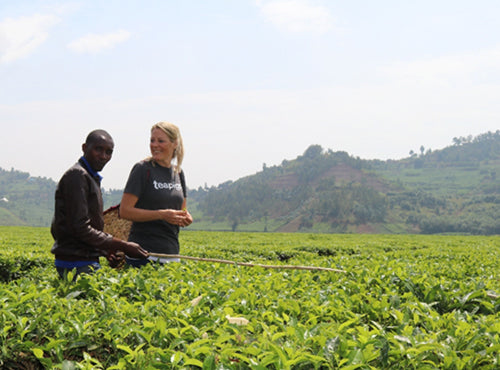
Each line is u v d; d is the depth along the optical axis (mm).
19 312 3633
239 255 13945
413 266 6785
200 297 4094
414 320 3660
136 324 3463
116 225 6668
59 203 5020
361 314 3979
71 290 4508
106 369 2885
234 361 2971
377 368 2818
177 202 6020
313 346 2938
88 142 5070
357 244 19656
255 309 4055
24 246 14438
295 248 17312
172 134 5812
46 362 2914
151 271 5379
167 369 2672
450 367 2814
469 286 5023
